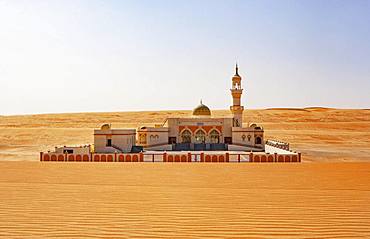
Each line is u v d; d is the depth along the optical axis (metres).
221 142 51.59
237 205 12.84
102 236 9.30
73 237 9.22
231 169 24.58
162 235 9.41
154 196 14.53
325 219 10.86
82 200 13.71
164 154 34.84
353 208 12.25
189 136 51.84
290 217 11.12
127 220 10.84
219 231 9.74
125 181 18.81
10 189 16.11
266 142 58.31
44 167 25.50
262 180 19.12
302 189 16.11
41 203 13.15
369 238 9.10
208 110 55.81
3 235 9.37
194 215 11.43
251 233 9.56
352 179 19.03
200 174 21.80
